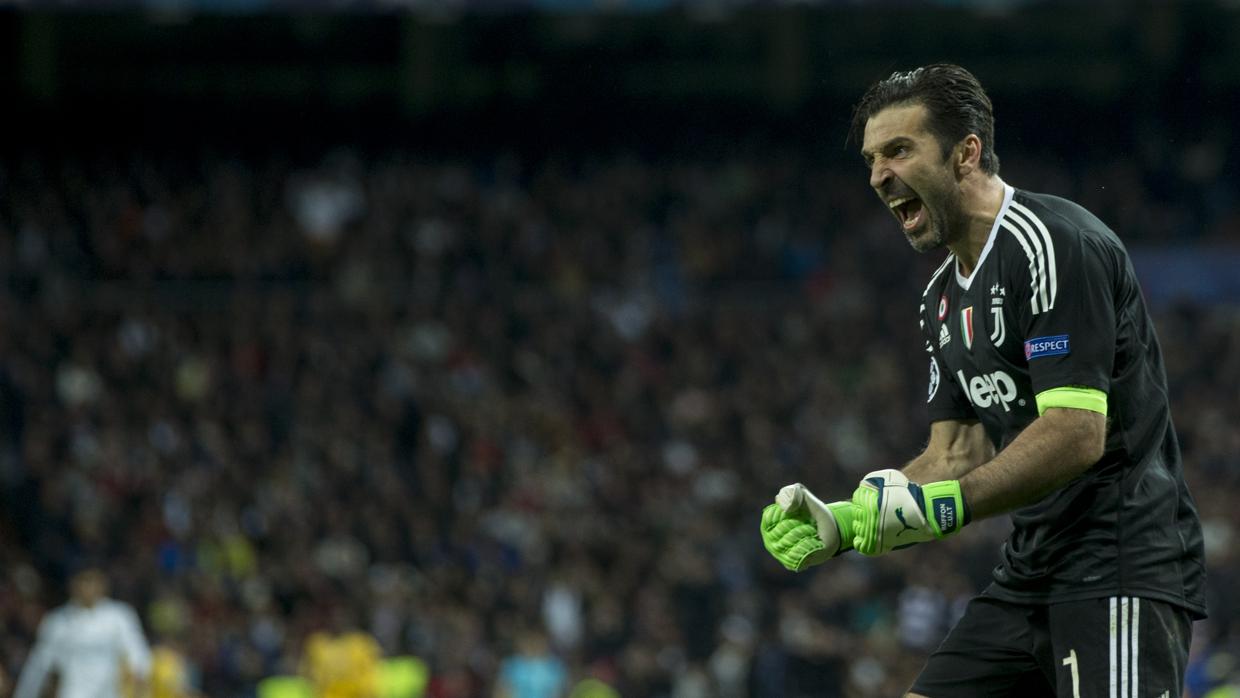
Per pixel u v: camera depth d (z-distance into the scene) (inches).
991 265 484.4
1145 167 3565.5
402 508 2190.0
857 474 2449.6
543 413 2551.7
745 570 2127.2
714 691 1844.2
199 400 2459.4
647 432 2559.1
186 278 2945.4
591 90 3757.4
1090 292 460.4
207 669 1792.6
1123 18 3597.4
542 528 2190.0
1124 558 478.6
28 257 2915.8
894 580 1995.6
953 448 543.2
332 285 2960.1
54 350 2551.7
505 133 3774.6
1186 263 3093.0
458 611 1894.7
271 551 2101.4
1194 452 2475.4
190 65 3646.7
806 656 1843.0
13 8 2854.3
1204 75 3703.3
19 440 2364.7
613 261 3171.8
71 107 3612.2
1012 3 3142.2
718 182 3440.0
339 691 1647.4
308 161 3718.0
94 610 1390.3
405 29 3624.5
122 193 3193.9
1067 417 453.1
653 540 2166.6
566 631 1948.8
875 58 3720.5
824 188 3430.1
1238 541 2107.5
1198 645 1758.1
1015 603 511.5
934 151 481.7
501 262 3117.6
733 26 3641.7
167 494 2191.2
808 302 2979.8
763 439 2507.4
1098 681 477.1
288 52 3659.0
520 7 2989.7
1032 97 3747.5
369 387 2551.7
